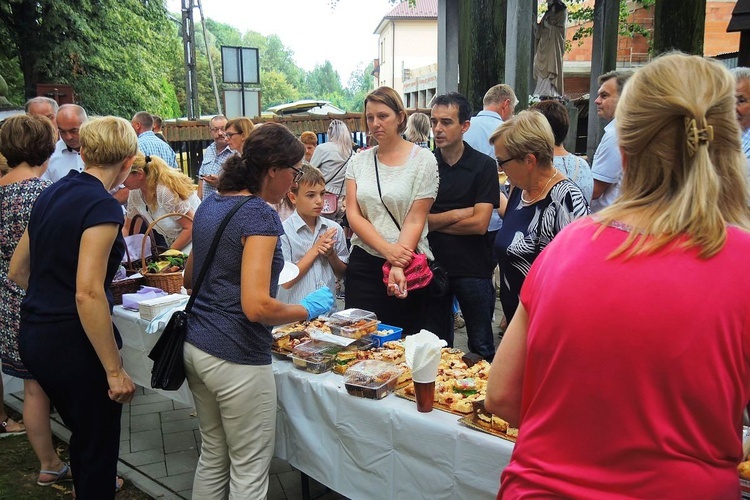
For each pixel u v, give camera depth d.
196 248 2.06
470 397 1.96
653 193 0.97
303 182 3.02
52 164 4.35
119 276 3.27
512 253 2.52
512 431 1.72
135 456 3.15
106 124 2.19
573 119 11.04
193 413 3.65
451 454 1.83
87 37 16.89
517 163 2.42
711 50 16.75
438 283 3.08
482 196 3.17
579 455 0.95
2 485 2.91
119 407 2.35
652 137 0.95
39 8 15.75
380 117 2.81
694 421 0.88
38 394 2.81
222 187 2.05
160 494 2.77
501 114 4.39
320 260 3.13
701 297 0.87
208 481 2.22
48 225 2.12
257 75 10.46
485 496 1.78
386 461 2.02
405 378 2.18
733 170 0.94
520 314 1.12
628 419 0.90
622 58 17.19
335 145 5.89
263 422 2.11
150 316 2.86
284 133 2.03
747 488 1.40
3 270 2.72
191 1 14.84
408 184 2.82
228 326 1.99
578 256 0.98
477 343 3.36
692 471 0.88
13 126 2.71
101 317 2.07
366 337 2.54
